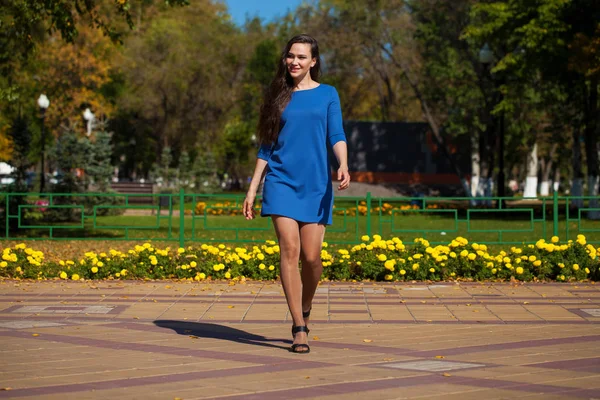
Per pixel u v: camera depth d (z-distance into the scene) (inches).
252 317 321.7
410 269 448.5
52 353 246.2
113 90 2154.3
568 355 243.4
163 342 265.0
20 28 781.3
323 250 460.1
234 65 2294.5
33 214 1074.7
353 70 1927.9
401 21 1701.5
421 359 237.0
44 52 1819.6
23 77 1432.1
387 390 197.3
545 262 455.5
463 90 1667.1
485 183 1680.6
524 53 1216.2
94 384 204.7
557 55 1144.2
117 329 291.6
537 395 192.7
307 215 241.9
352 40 1748.3
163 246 662.5
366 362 232.2
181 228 587.8
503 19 1200.2
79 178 1135.0
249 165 2588.6
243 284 429.7
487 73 1166.3
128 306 349.7
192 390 197.8
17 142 963.3
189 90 2155.5
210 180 1790.1
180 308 344.8
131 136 2353.6
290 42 250.4
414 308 345.7
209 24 2337.6
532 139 1991.9
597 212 1129.4
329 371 219.6
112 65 2016.5
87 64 1875.0
